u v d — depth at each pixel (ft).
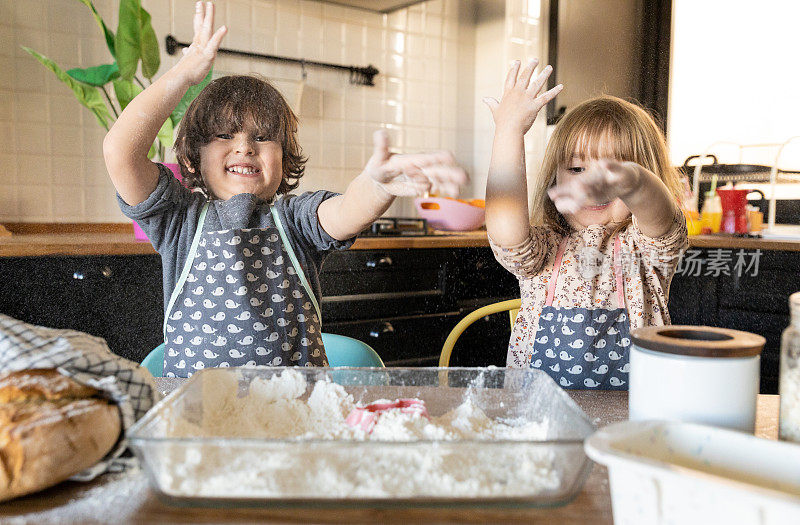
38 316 5.14
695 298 6.75
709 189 7.45
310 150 7.80
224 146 3.35
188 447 1.39
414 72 8.52
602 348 3.29
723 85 7.68
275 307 3.21
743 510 1.09
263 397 2.04
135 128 2.72
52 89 6.35
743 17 7.49
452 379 2.13
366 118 8.18
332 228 3.19
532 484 1.41
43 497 1.50
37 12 6.22
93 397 1.69
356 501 1.39
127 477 1.61
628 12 7.97
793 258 6.17
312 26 7.68
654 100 7.94
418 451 1.42
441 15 8.66
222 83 3.45
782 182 7.33
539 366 3.37
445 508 1.42
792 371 1.65
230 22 7.09
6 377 1.65
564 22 8.25
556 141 3.45
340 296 6.26
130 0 5.47
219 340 3.12
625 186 2.55
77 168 6.54
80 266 5.27
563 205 2.68
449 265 6.94
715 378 1.62
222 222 3.24
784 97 7.36
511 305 3.97
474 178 9.10
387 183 2.49
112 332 5.44
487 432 1.87
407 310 6.69
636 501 1.22
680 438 1.41
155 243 3.26
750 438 1.36
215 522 1.38
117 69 5.82
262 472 1.39
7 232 5.96
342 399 2.01
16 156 6.23
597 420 2.06
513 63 2.87
